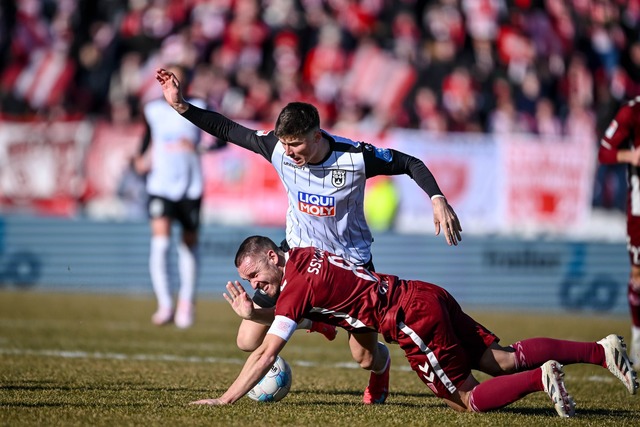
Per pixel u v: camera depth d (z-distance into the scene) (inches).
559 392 616.7
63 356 1019.9
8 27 2401.6
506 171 2047.2
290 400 728.3
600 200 2172.7
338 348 1229.7
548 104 2485.2
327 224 707.4
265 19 2490.2
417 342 631.2
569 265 2090.3
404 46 2484.0
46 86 2370.8
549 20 2642.7
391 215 2020.2
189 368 948.0
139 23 2433.6
